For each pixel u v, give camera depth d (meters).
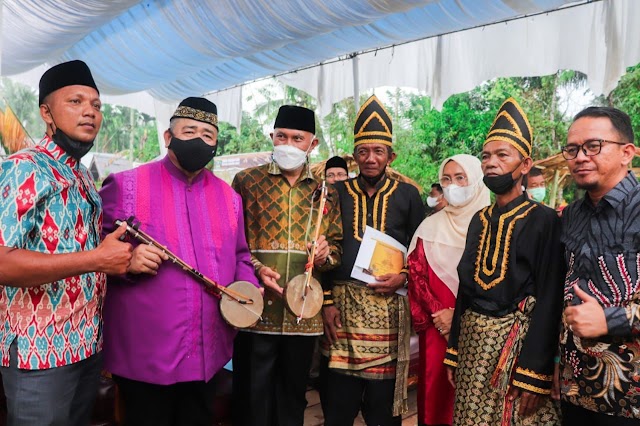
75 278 1.67
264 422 2.44
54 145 1.69
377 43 4.89
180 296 1.89
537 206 2.02
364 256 2.51
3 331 1.61
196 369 1.92
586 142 1.60
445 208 2.56
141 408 1.93
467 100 11.55
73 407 1.77
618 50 3.66
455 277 2.42
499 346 1.94
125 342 1.86
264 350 2.43
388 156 2.65
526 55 4.23
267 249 2.44
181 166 1.99
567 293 1.66
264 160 10.80
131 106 7.51
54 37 4.91
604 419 1.54
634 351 1.48
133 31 5.23
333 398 2.55
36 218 1.58
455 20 4.25
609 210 1.59
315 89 5.86
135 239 1.89
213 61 5.39
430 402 2.42
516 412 1.88
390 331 2.52
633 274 1.51
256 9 4.27
